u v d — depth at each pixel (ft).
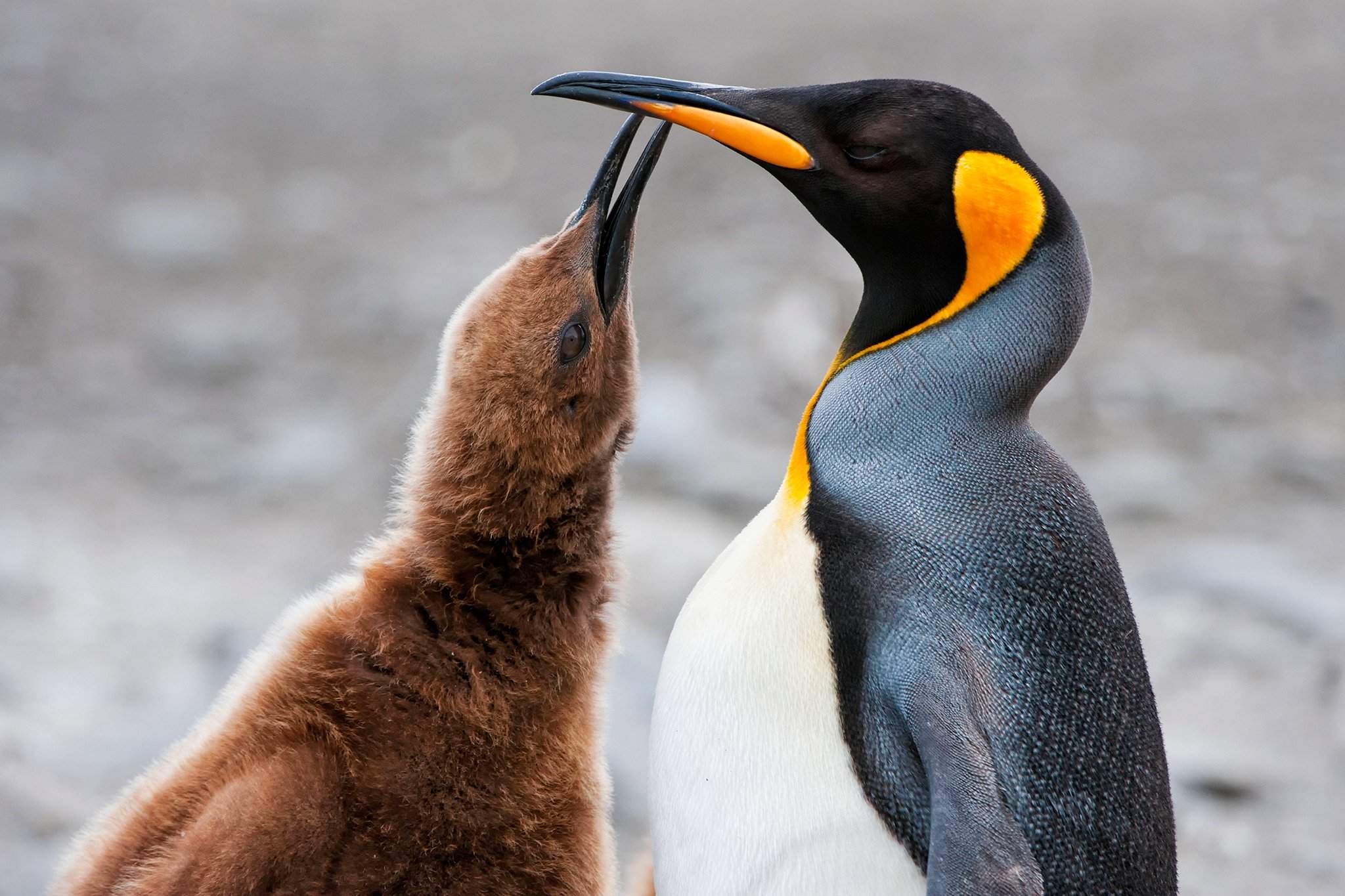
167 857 17.10
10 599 46.09
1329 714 39.47
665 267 90.33
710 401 65.51
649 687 37.17
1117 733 16.47
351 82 157.17
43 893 26.22
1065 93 142.31
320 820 17.51
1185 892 32.37
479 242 98.22
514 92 151.53
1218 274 89.04
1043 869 15.84
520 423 19.27
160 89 149.18
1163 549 52.60
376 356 77.25
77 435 65.92
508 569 19.47
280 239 101.30
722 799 17.17
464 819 18.61
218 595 47.75
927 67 153.38
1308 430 66.33
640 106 18.93
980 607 16.42
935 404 17.56
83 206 106.73
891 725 16.42
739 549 18.35
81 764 33.63
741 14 199.72
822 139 17.93
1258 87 143.13
